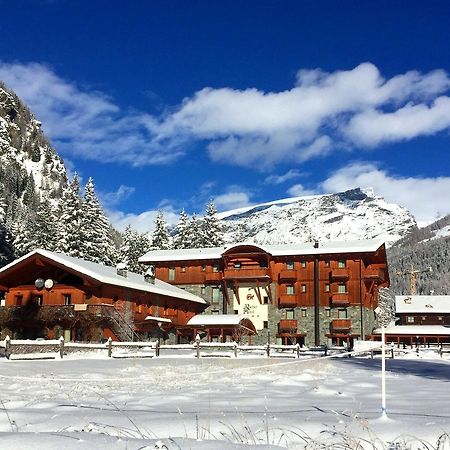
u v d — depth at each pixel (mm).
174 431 7414
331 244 62906
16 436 6191
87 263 48406
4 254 74625
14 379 16891
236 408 9281
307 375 17938
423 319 76000
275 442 6738
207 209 83375
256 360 30109
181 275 65312
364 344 44031
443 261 180875
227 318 54719
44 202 75938
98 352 32531
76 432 6680
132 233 82500
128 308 46312
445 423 7621
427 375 21453
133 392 13367
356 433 7094
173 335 55938
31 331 46938
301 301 61312
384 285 68688
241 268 62875
